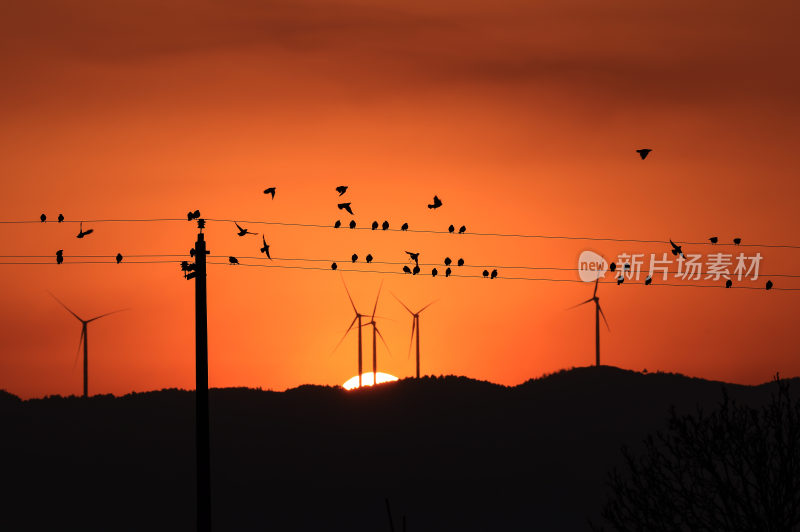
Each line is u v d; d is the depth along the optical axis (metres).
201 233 69.12
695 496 54.84
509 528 178.50
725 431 55.06
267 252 89.81
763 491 53.28
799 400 55.84
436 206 94.50
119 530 178.50
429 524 181.62
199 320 68.12
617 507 56.50
